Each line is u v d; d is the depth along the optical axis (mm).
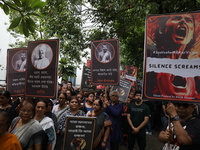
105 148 4363
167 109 2695
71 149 3533
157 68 2949
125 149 6688
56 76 4262
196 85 2736
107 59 5359
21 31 2912
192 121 2611
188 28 2850
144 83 2990
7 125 2494
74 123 3605
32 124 2861
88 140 3566
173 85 2842
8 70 4887
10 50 4910
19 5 2629
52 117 4070
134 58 15023
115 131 5105
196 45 2789
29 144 2758
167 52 2922
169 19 2953
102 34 11055
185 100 2754
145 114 5348
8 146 2379
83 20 10586
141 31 13070
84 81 7789
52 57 4336
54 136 3426
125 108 6289
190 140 2443
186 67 2809
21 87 4730
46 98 4301
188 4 8898
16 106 4695
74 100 4445
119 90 6941
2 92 4230
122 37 11312
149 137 8281
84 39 11156
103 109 5262
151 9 8898
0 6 2738
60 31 10562
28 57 4555
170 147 2689
